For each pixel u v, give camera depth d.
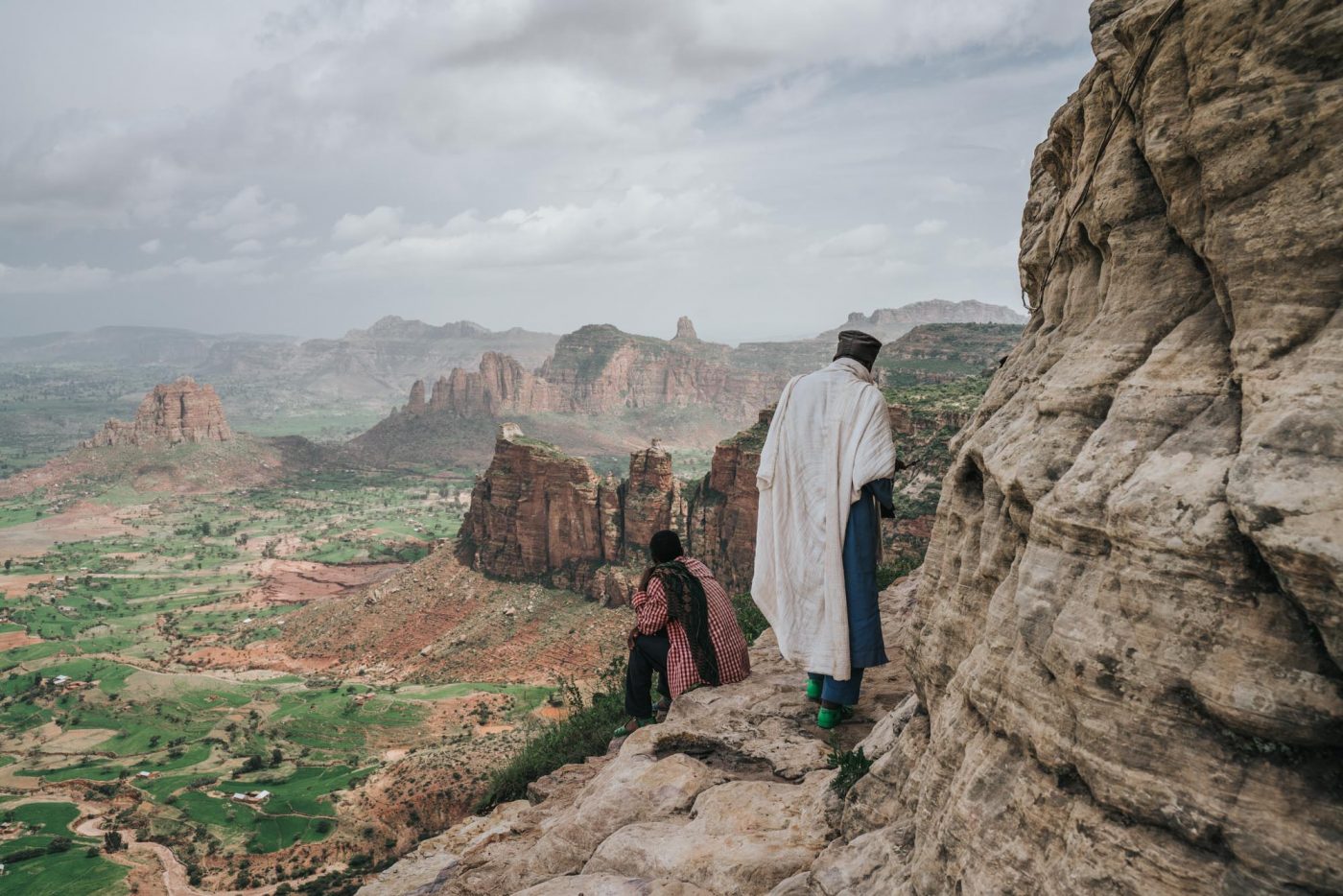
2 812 89.00
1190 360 2.61
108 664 148.75
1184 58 2.65
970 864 2.78
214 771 96.88
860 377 5.48
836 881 3.64
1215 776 2.13
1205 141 2.50
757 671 7.48
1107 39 3.20
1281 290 2.30
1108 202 3.07
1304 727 1.99
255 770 95.62
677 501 114.75
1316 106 2.25
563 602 121.69
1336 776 2.01
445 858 6.25
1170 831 2.21
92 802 91.19
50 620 187.12
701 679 7.00
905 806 3.79
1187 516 2.25
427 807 77.00
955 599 3.72
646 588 7.23
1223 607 2.16
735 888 4.11
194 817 83.19
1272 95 2.34
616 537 121.00
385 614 136.75
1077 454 2.87
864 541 5.33
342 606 146.88
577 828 5.39
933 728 3.58
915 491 70.88
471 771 81.38
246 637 153.88
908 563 13.19
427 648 123.06
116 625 183.50
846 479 5.30
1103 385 2.90
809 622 5.49
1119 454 2.61
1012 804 2.71
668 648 7.19
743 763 5.70
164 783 94.62
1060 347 3.50
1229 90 2.44
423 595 135.62
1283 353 2.25
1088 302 3.51
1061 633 2.52
